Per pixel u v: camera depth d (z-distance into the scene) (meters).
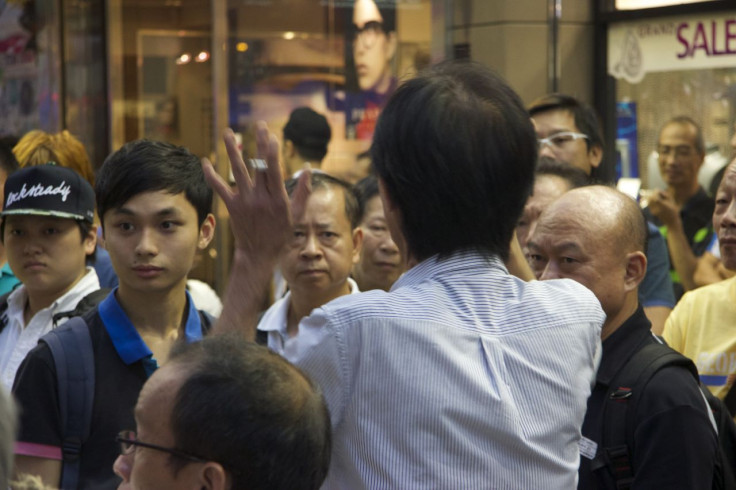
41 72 10.24
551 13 7.33
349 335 2.09
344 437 2.11
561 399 2.19
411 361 2.09
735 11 6.55
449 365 2.10
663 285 5.23
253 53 8.88
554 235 3.00
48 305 4.05
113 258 3.29
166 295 3.31
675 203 6.82
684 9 6.79
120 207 3.27
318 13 8.50
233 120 8.98
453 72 2.28
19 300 4.19
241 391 1.76
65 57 10.06
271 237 2.24
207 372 1.77
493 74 2.30
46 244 3.98
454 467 2.07
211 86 9.09
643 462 2.72
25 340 3.97
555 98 5.57
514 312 2.23
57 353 3.05
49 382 3.02
